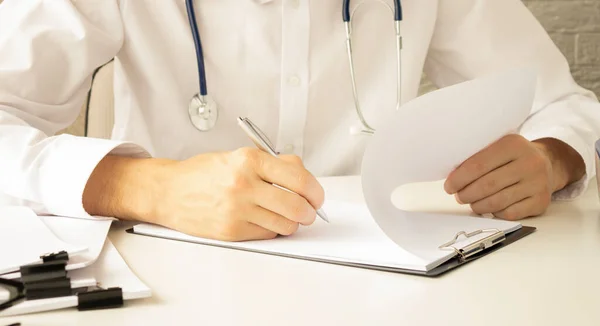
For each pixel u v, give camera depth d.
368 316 0.57
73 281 0.62
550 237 0.83
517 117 0.89
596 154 0.94
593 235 0.84
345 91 1.39
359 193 1.09
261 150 0.85
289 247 0.76
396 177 0.84
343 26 1.36
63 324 0.56
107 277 0.65
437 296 0.62
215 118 1.33
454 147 0.86
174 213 0.84
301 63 1.34
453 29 1.46
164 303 0.61
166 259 0.75
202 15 1.31
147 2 1.31
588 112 1.29
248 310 0.59
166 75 1.33
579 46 2.14
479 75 1.48
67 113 1.24
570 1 2.12
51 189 0.90
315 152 1.40
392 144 0.78
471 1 1.44
